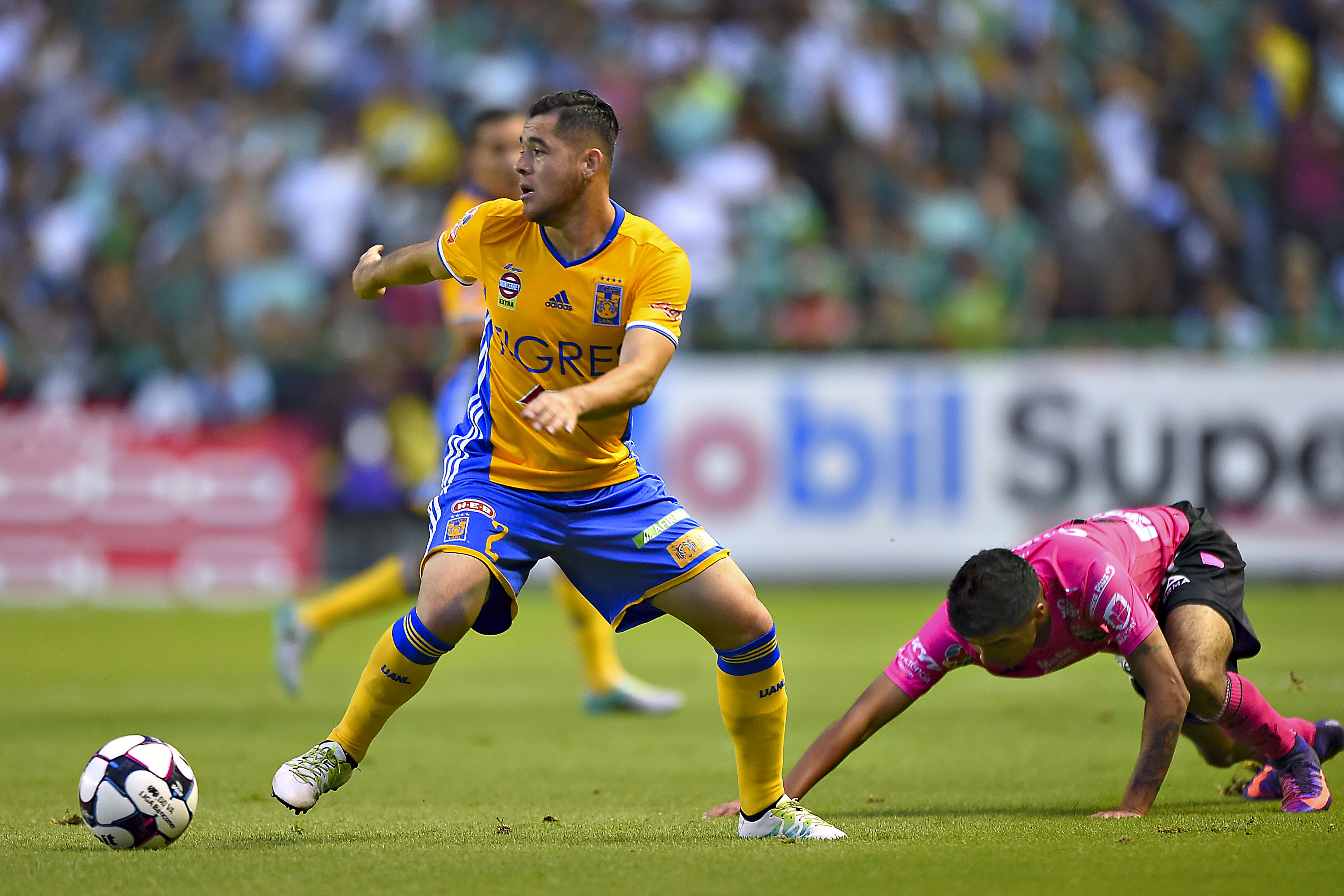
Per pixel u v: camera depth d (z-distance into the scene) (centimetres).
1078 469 4725
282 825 1631
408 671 1452
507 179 2541
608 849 1406
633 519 1483
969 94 5931
